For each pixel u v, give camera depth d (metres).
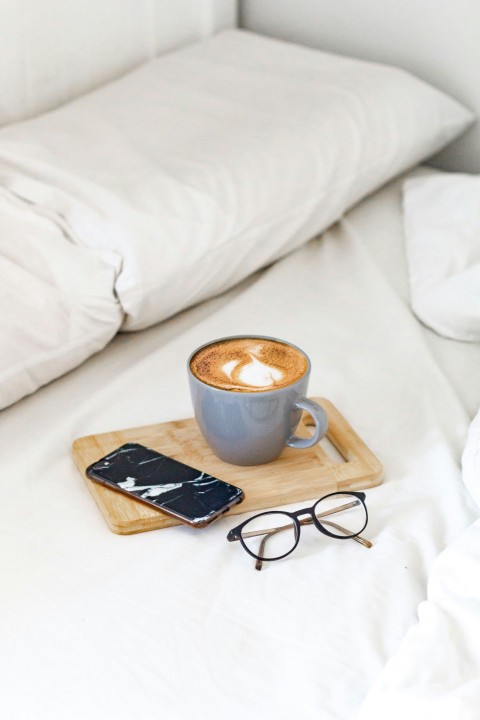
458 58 1.26
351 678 0.50
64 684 0.49
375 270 0.98
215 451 0.66
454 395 0.78
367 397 0.77
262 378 0.64
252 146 0.98
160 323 0.91
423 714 0.43
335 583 0.56
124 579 0.56
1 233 0.82
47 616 0.53
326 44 1.38
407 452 0.71
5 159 0.95
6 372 0.73
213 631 0.52
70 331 0.78
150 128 1.01
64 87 1.22
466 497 0.65
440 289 0.90
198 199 0.89
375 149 1.07
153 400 0.75
